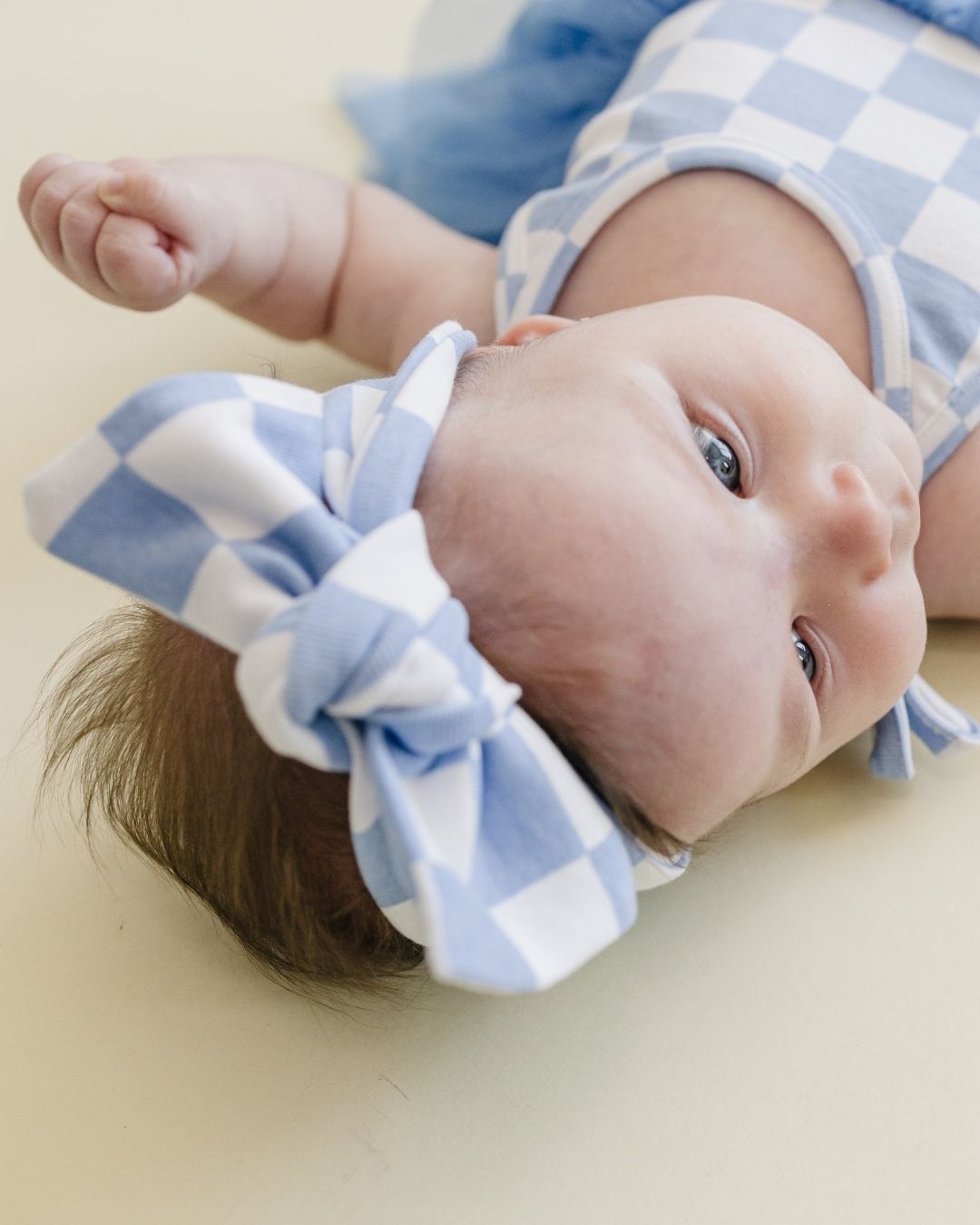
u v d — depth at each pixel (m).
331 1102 0.76
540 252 1.07
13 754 0.93
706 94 1.08
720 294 1.00
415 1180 0.73
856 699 0.82
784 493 0.77
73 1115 0.75
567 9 1.24
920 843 0.91
